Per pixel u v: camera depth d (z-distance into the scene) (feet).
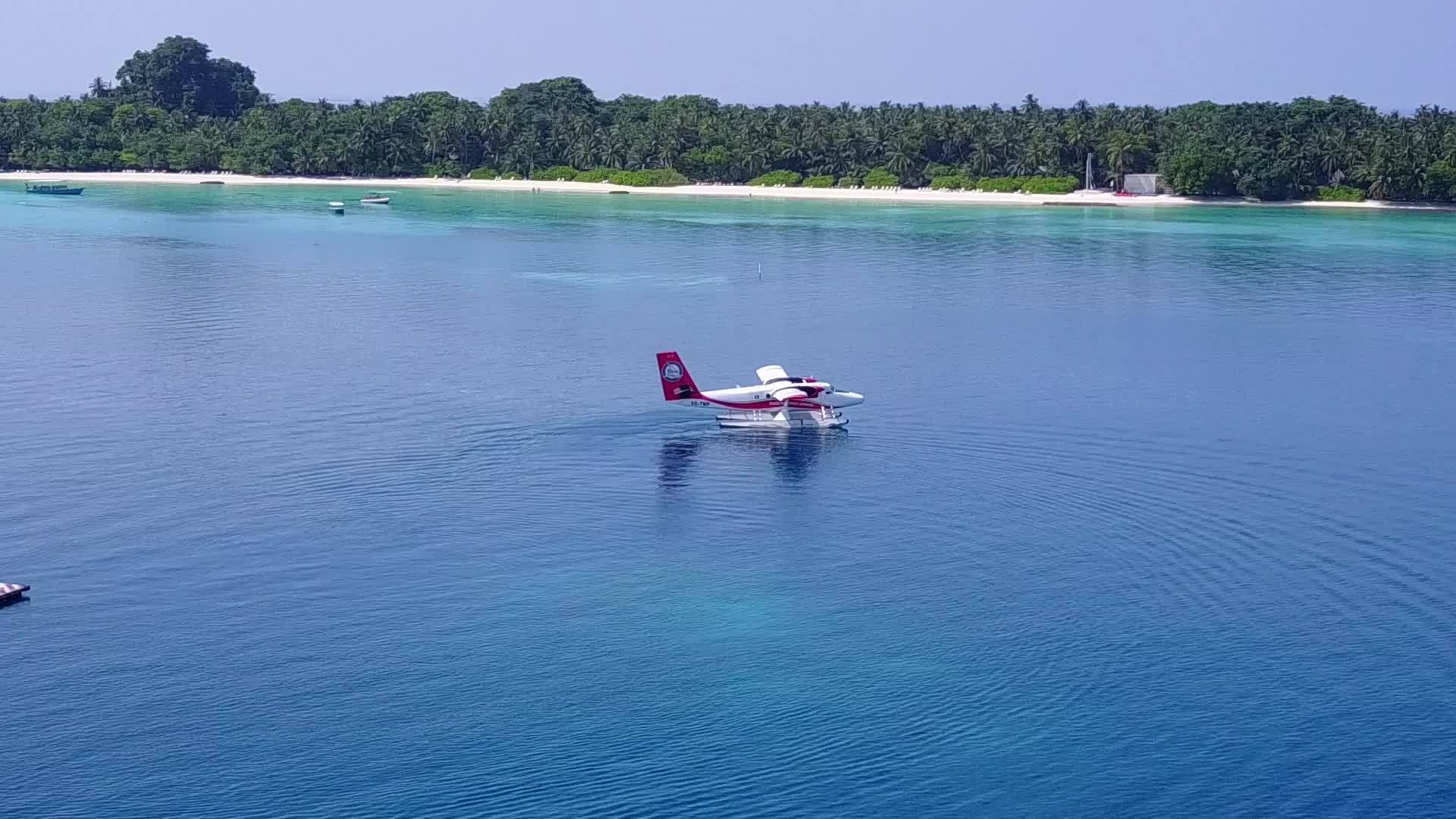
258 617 244.83
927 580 265.75
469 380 428.97
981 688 222.28
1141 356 479.00
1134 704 217.77
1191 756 202.49
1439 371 456.86
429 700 216.13
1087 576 268.41
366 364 452.35
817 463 340.39
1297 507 311.06
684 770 198.18
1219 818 187.83
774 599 255.91
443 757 200.54
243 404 392.88
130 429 363.35
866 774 197.98
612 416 384.47
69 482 317.01
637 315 560.20
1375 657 233.55
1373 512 307.58
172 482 318.45
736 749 203.72
